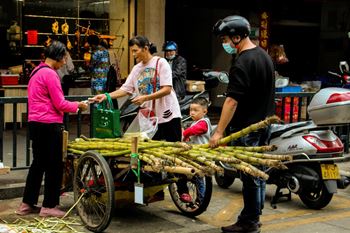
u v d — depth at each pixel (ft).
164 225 18.71
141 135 18.43
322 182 20.57
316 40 49.88
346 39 49.98
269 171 21.03
